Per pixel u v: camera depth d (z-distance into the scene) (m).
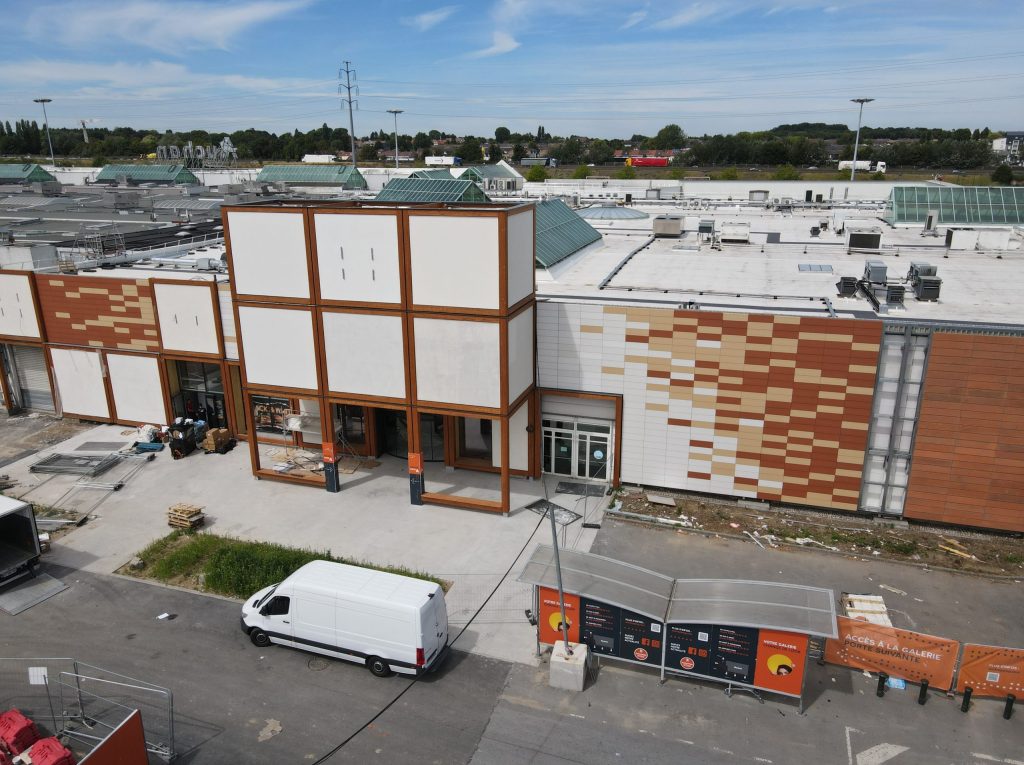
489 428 31.02
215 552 24.70
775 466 27.34
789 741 16.62
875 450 26.03
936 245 41.69
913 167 157.62
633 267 37.22
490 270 25.16
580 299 29.70
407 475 31.09
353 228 26.36
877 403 25.53
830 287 31.95
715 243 42.44
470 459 31.59
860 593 22.14
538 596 19.12
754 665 17.52
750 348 26.44
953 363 24.33
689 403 27.75
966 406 24.61
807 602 17.84
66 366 37.06
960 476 25.33
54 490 29.80
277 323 28.44
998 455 24.72
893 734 16.80
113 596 22.61
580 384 28.91
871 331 24.86
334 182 88.44
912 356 24.80
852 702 17.83
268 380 29.33
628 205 66.00
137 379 35.88
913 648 18.09
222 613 21.80
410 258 25.98
